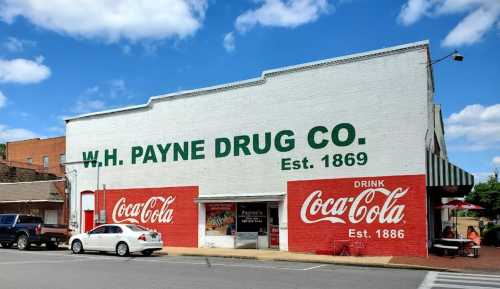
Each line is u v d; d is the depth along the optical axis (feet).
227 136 86.38
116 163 99.91
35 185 113.50
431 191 79.66
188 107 91.76
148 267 55.88
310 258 66.85
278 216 79.77
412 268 57.47
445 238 79.15
